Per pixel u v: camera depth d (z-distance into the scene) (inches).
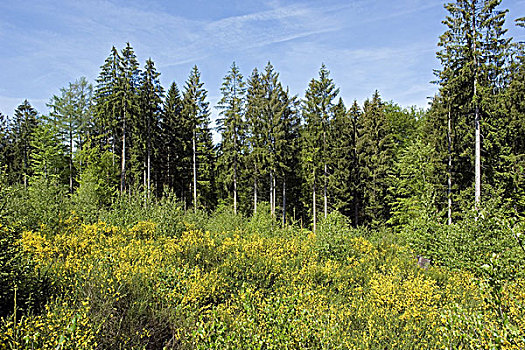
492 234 378.6
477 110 735.7
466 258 375.6
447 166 901.8
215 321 174.6
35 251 292.0
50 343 147.3
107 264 252.8
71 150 1481.3
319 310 220.4
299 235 572.1
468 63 719.1
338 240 439.5
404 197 1256.2
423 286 278.4
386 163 1320.1
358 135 1387.8
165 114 1507.1
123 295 211.3
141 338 195.2
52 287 219.9
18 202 397.4
